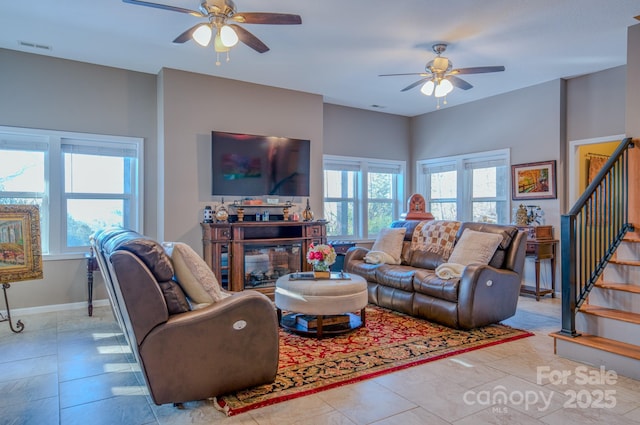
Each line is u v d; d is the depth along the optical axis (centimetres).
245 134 531
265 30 383
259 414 222
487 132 620
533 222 545
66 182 470
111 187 496
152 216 509
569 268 305
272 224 511
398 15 355
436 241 459
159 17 358
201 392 229
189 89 502
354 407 229
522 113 572
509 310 395
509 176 587
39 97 448
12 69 434
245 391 247
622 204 349
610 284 328
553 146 534
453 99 632
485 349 323
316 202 597
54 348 332
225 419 218
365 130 701
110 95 485
